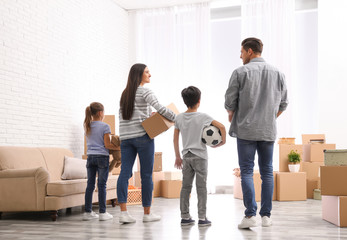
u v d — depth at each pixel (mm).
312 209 4242
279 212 3980
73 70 5492
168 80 6848
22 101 4488
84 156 5312
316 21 6484
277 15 6387
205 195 3076
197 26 6754
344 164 3158
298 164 5230
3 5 4250
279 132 6199
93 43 6031
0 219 3738
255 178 5203
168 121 3184
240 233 2771
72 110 5430
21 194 3688
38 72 4770
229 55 6871
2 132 4176
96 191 4301
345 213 3025
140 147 3207
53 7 5098
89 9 5941
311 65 6469
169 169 6641
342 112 5949
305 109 6449
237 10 6848
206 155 3023
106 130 3537
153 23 7004
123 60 6949
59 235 2832
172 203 4965
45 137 4852
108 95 6422
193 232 2832
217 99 6836
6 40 4277
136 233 2826
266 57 6387
